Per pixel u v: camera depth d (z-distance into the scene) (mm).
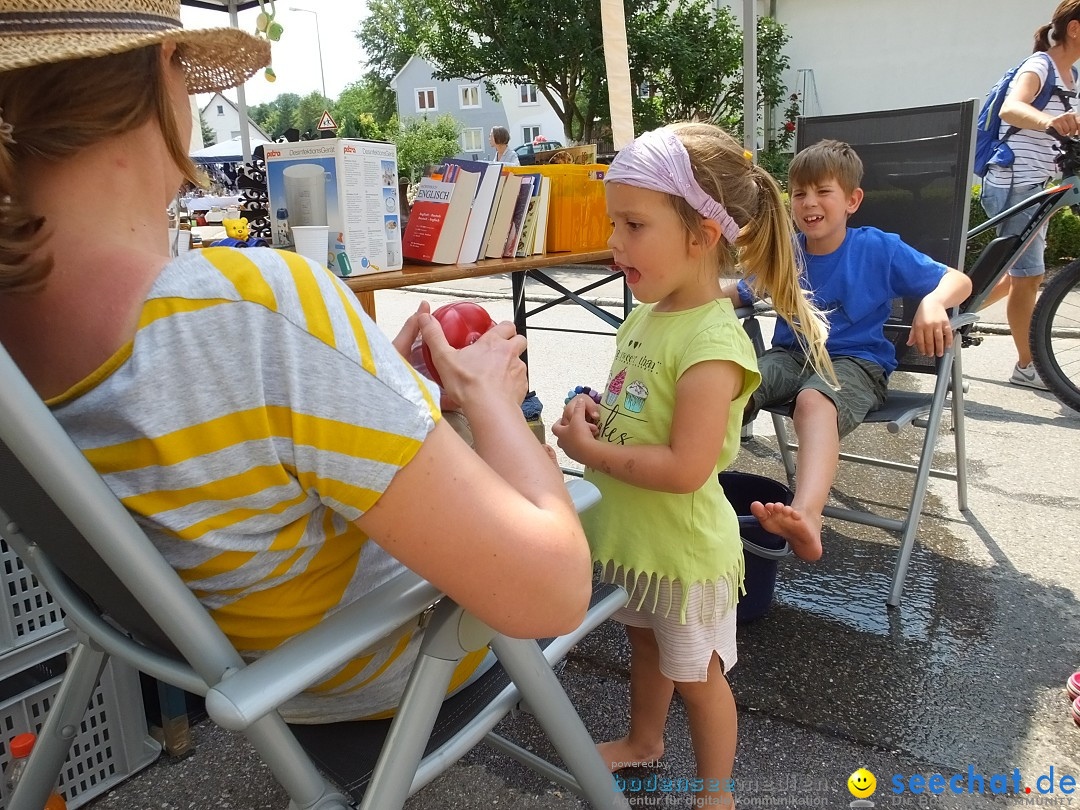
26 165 648
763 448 3510
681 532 1387
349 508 682
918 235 2715
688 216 1361
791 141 13047
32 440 615
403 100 32781
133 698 1619
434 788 1605
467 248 2469
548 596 728
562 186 2842
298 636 734
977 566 2438
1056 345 3855
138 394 639
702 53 11820
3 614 1392
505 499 710
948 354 2363
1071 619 2143
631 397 1449
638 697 1609
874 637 2090
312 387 657
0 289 636
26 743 1312
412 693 815
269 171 2197
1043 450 3336
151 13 684
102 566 731
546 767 1376
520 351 908
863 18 13258
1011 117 3445
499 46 11992
